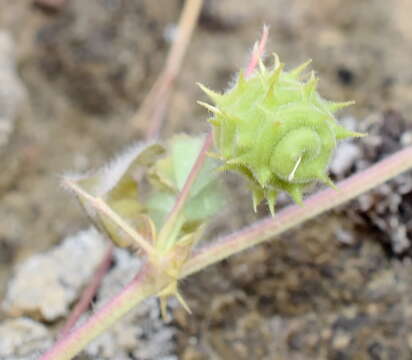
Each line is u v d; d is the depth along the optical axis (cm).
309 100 6
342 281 8
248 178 6
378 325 8
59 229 9
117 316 7
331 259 8
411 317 8
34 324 8
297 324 8
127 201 7
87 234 9
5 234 9
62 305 8
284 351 8
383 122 9
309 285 8
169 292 7
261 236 7
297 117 6
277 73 6
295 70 6
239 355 8
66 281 9
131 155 7
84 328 7
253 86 6
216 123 6
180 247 7
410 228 8
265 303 8
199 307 8
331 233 8
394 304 8
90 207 7
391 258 8
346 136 6
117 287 8
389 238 8
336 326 8
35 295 8
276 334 8
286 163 6
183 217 7
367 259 8
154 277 7
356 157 8
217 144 6
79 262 9
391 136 8
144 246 7
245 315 8
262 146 6
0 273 9
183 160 7
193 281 8
